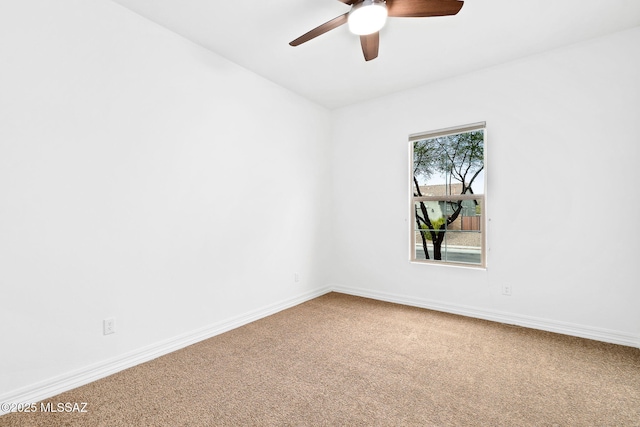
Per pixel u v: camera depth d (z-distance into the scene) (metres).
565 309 2.70
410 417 1.59
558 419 1.57
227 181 2.86
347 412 1.64
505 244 2.97
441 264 3.38
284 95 3.52
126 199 2.14
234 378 1.99
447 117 3.30
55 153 1.82
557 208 2.72
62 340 1.85
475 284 3.15
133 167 2.18
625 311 2.46
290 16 2.26
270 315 3.26
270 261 3.31
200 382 1.94
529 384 1.90
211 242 2.71
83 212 1.94
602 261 2.54
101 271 2.02
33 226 1.74
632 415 1.60
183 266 2.50
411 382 1.93
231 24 2.35
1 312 1.64
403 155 3.64
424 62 2.94
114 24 2.08
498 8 2.17
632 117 2.42
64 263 1.86
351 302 3.73
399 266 3.69
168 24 2.34
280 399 1.75
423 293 3.50
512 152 2.92
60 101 1.84
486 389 1.85
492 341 2.55
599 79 2.53
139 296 2.22
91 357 1.97
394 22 2.32
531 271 2.85
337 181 4.21
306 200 3.83
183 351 2.40
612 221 2.50
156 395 1.80
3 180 1.64
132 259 2.18
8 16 1.66
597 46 2.54
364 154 3.96
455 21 2.31
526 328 2.84
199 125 2.62
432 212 3.49
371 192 3.90
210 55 2.72
